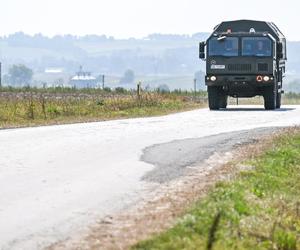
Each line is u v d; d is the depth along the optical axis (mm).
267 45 93188
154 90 128500
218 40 94062
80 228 24172
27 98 103188
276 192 32875
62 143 47875
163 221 24703
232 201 27922
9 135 53000
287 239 25406
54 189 31047
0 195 29609
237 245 23078
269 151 44906
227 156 42750
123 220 25266
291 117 76812
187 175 35500
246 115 79812
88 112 81500
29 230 23844
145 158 41156
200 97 135375
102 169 36781
